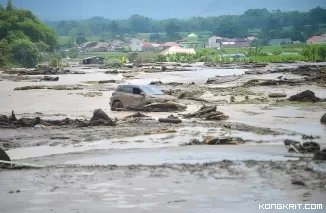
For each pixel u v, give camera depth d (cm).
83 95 7006
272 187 2059
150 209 1831
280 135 3412
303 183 2083
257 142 3153
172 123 4069
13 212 1833
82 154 2908
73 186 2155
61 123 4141
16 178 2319
